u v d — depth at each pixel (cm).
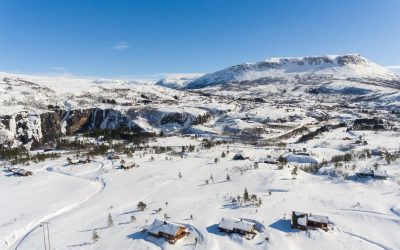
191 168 14600
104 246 7812
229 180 12512
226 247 7506
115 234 8350
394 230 7969
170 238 7838
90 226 8938
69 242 8100
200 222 8675
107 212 9888
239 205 9750
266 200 10075
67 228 8919
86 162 16525
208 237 7888
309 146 19062
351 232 7938
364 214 8750
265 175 12606
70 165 16138
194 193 11344
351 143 18288
